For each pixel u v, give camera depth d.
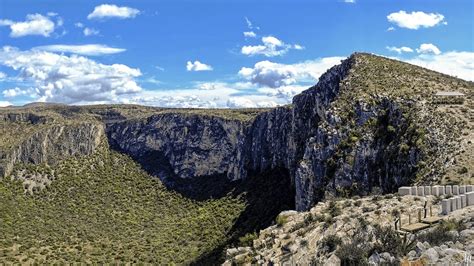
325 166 102.00
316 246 40.00
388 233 32.47
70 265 143.25
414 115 94.38
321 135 107.19
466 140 78.00
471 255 26.88
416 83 116.19
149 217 197.38
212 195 199.62
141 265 143.25
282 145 167.25
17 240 161.62
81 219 191.88
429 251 26.89
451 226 33.06
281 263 40.78
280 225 49.50
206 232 161.50
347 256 31.36
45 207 198.62
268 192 161.38
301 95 151.50
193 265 125.88
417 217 39.91
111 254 154.38
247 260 45.19
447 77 126.31
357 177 95.31
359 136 100.12
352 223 41.16
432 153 81.38
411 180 79.12
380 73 123.75
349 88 117.94
